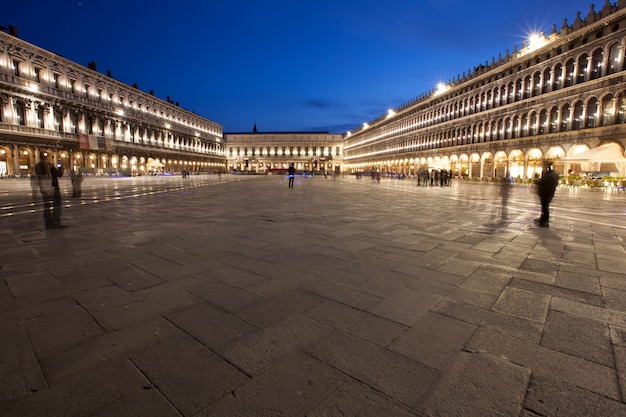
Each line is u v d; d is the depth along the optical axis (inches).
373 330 129.2
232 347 116.6
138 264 214.8
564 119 1414.9
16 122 1840.6
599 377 101.4
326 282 182.1
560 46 1428.4
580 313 145.8
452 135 2219.5
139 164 2866.6
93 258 229.0
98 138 2171.5
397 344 119.0
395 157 3129.9
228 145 5103.3
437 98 2428.6
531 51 1555.1
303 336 124.3
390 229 343.9
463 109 2117.4
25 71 1909.4
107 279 185.9
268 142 5128.0
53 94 2070.6
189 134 3833.7
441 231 335.0
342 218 423.5
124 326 131.6
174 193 890.7
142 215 446.6
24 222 386.9
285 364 106.7
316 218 422.9
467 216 449.4
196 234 313.7
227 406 88.0
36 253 241.9
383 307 150.3
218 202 638.5
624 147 1163.9
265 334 125.7
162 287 173.8
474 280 187.2
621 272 204.1
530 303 156.1
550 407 88.5
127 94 2797.7
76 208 528.4
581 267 213.8
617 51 1198.3
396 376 100.7
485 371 103.7
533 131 1572.3
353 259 228.2
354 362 107.8
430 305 152.9
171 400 90.2
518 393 93.9
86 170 2098.9
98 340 121.0
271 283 179.9
